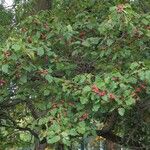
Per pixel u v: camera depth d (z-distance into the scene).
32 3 9.59
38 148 8.76
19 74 5.51
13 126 8.04
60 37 6.23
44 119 5.34
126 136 9.05
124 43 5.96
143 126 8.48
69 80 5.66
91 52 6.07
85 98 5.17
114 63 6.04
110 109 5.32
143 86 5.56
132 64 5.27
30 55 5.21
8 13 9.63
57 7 7.99
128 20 5.40
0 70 5.32
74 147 6.05
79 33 6.64
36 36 6.10
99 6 7.41
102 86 5.11
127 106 5.14
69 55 6.45
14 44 5.07
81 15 6.70
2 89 5.89
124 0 7.39
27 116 8.24
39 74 5.69
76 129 5.23
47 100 5.82
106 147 15.49
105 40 5.82
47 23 6.37
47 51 5.64
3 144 9.04
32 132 7.65
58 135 5.05
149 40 6.30
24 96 6.01
